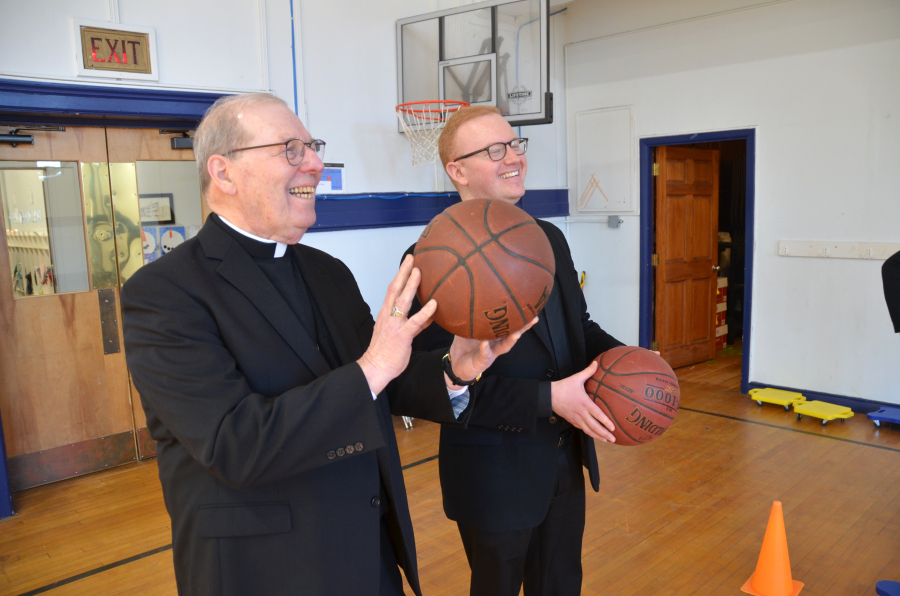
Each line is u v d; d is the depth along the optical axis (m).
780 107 5.00
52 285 3.76
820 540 2.90
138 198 4.02
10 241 3.60
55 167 3.71
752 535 2.97
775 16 4.95
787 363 5.13
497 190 1.73
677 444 4.20
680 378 5.93
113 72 3.57
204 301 1.14
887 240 4.55
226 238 1.24
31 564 2.90
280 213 1.24
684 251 6.25
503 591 1.72
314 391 1.07
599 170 6.22
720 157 7.39
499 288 1.12
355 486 1.24
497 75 4.57
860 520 3.08
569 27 6.26
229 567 1.14
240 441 1.03
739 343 7.40
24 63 3.31
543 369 1.72
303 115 4.40
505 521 1.64
